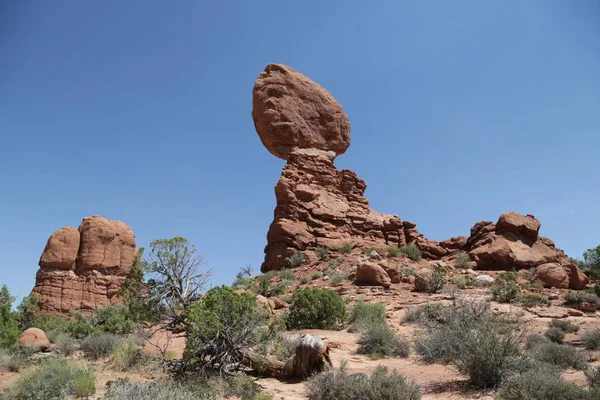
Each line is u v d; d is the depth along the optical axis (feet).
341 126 199.82
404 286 100.12
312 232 155.02
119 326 69.62
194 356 35.88
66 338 55.21
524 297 83.10
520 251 127.24
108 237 178.50
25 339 54.19
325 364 37.04
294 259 142.20
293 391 33.68
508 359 32.68
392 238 164.14
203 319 35.63
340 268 127.65
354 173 184.14
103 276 172.76
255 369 40.50
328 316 68.44
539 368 30.94
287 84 191.93
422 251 148.25
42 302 160.97
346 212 167.32
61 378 30.99
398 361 45.19
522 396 27.07
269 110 185.26
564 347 40.73
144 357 42.11
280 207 157.58
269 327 40.14
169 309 44.37
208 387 31.22
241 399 30.66
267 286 111.34
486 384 32.19
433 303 74.90
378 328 51.49
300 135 185.88
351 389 28.22
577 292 93.61
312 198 163.53
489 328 36.01
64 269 170.60
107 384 32.35
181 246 45.75
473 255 128.06
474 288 95.30
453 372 38.09
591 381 30.55
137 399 24.32
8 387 32.45
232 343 36.78
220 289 39.09
